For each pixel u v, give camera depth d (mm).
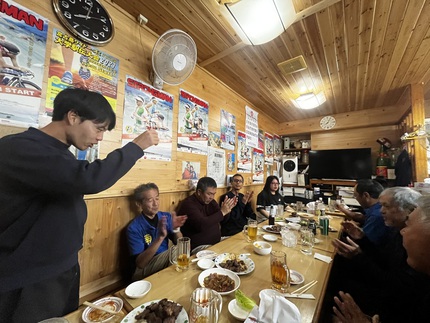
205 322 598
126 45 1642
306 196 3965
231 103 3023
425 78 2525
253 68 2395
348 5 1488
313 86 2830
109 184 774
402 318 1037
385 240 1413
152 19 1720
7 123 1052
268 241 1470
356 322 834
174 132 2061
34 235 712
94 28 1409
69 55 1308
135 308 685
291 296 796
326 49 2012
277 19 1484
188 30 1816
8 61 1062
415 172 2689
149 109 1807
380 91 2947
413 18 1598
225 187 2857
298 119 4473
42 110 1180
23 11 1117
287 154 4812
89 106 775
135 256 1385
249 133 3498
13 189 681
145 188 1523
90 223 1396
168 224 1656
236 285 848
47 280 750
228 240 1484
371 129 3887
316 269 1044
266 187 3057
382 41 1873
